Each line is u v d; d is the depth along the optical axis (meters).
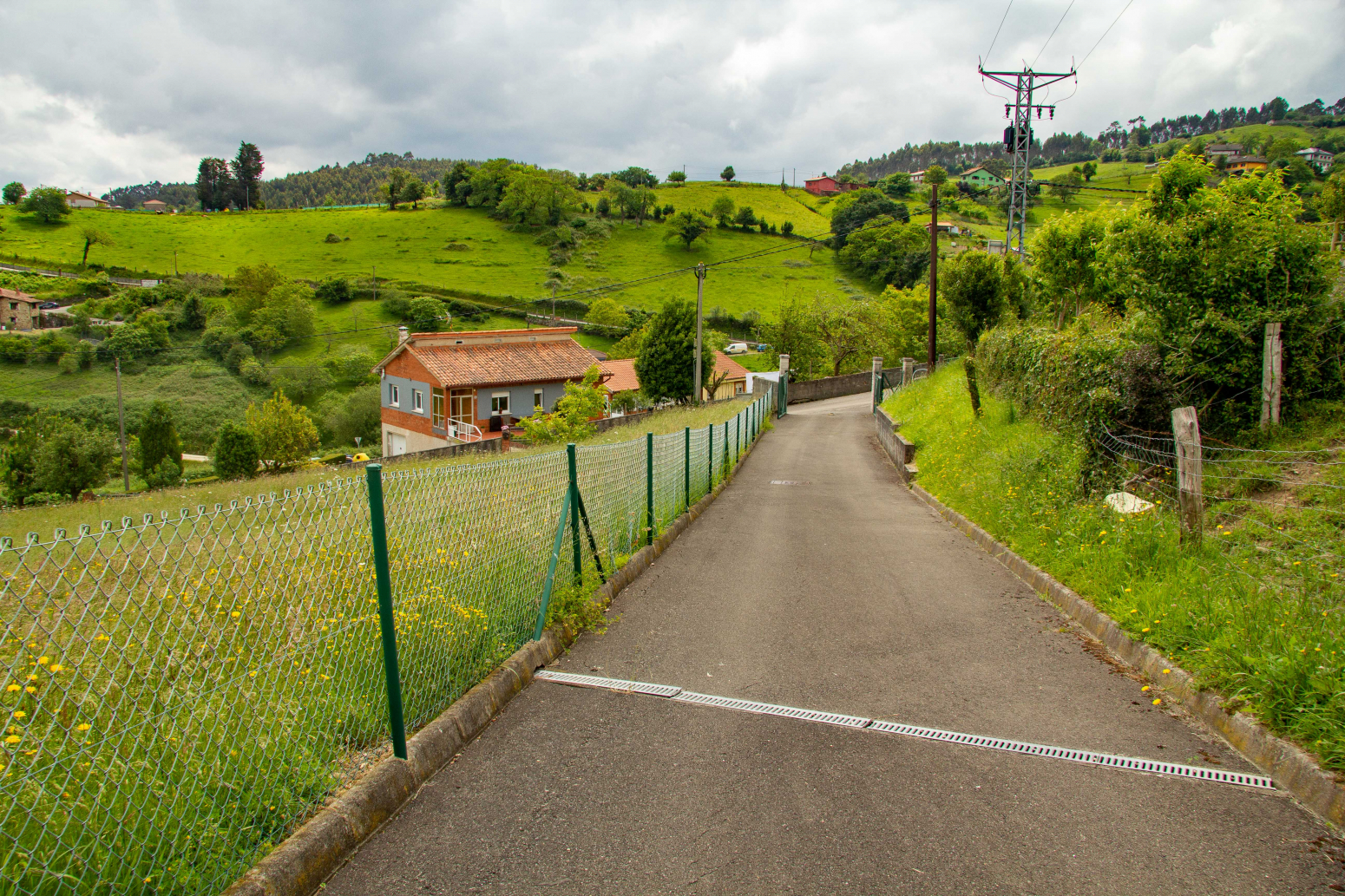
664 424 21.84
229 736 2.84
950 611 6.16
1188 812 3.12
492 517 4.59
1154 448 7.89
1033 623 5.79
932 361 27.98
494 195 127.19
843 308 53.22
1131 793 3.29
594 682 4.62
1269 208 8.19
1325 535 5.45
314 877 2.63
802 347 50.31
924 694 4.44
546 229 115.19
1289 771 3.31
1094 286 15.51
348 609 3.38
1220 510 6.39
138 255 92.75
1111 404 7.98
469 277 93.00
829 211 141.75
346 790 3.02
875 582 7.14
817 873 2.72
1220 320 7.82
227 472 33.44
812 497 13.13
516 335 38.97
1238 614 4.43
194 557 2.54
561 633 5.28
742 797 3.27
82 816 2.41
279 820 2.76
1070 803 3.21
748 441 20.91
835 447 22.19
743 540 9.23
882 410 25.45
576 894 2.61
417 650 3.72
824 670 4.83
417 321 71.12
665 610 6.22
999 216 105.62
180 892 2.32
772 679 4.68
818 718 4.09
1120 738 3.82
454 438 33.78
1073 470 8.40
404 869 2.75
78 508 11.15
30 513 10.66
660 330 43.28
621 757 3.64
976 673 4.76
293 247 104.38
